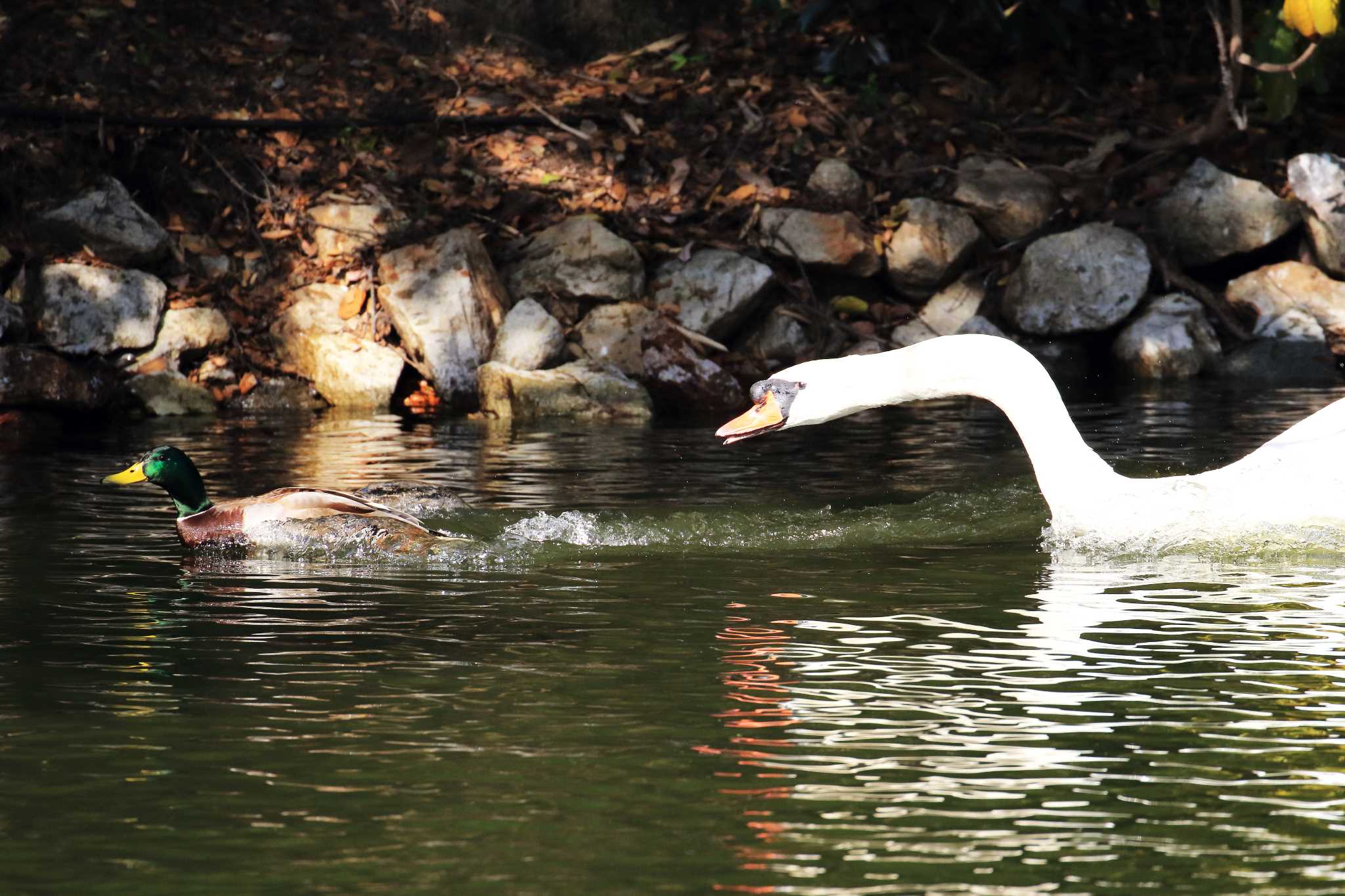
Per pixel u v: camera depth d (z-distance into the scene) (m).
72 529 9.61
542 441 13.91
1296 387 16.94
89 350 16.86
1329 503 8.55
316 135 20.33
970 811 4.70
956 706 5.70
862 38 22.41
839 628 6.92
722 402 16.88
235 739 5.40
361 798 4.83
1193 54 24.20
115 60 20.70
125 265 17.97
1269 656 6.35
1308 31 16.52
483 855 4.39
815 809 4.72
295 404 17.30
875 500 10.37
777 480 11.35
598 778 5.00
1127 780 4.94
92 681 6.12
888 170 20.98
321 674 6.23
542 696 5.90
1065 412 8.95
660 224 19.75
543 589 7.80
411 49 22.72
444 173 20.20
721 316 18.53
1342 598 7.40
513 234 19.41
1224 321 19.28
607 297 18.48
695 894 4.14
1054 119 22.47
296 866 4.33
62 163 18.75
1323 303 19.28
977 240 19.94
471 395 17.31
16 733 5.48
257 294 18.31
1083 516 8.77
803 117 21.70
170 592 7.79
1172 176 21.12
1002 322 19.52
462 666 6.33
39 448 13.52
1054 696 5.82
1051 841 4.48
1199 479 8.81
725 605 7.39
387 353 17.45
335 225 18.89
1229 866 4.30
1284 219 19.86
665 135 21.30
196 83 20.80
